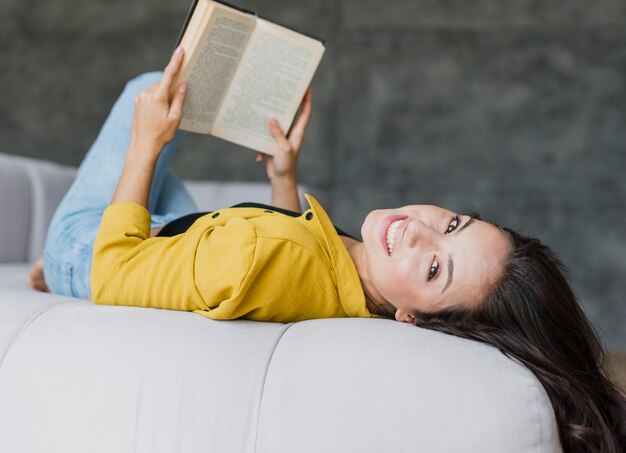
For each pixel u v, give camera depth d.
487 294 1.16
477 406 0.90
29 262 2.49
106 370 0.99
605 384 1.15
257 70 1.48
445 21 3.74
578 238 3.65
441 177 3.76
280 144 1.62
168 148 1.74
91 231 1.51
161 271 1.16
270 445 0.93
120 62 4.00
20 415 1.00
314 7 3.84
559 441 0.93
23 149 4.07
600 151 3.63
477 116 3.72
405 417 0.91
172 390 0.97
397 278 1.20
